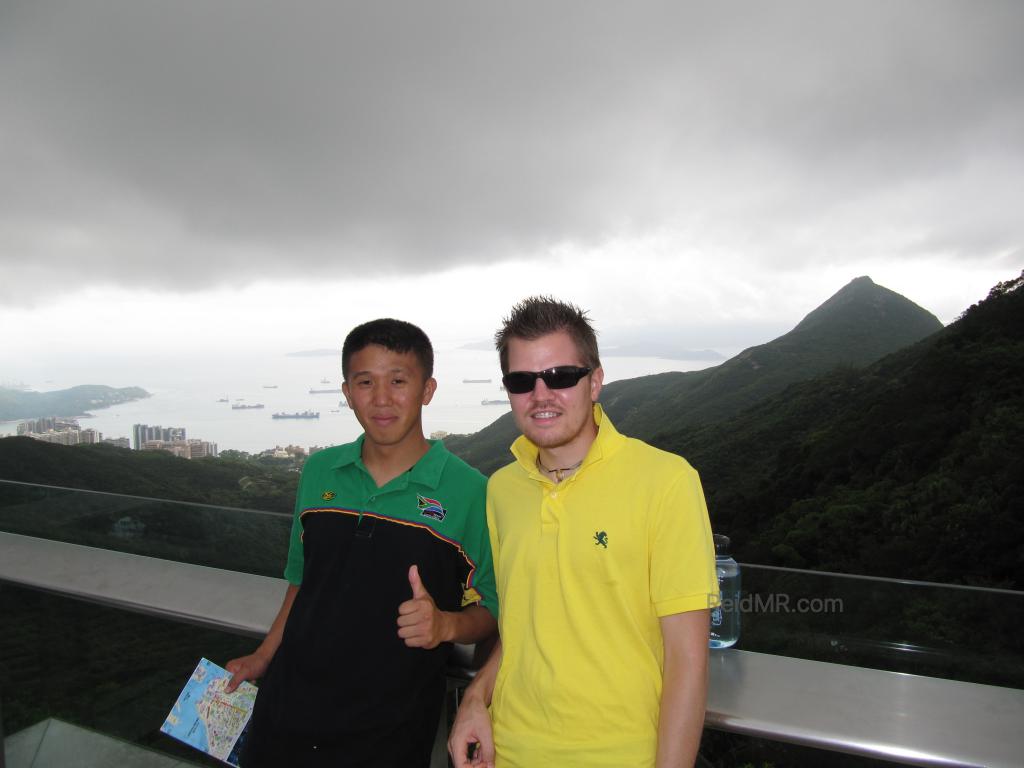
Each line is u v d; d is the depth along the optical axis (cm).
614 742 98
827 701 110
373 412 128
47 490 195
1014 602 114
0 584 176
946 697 110
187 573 168
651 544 101
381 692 118
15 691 183
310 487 137
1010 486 2012
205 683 141
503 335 117
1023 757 96
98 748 176
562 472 114
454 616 120
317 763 118
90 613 171
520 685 108
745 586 131
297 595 130
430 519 126
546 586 108
